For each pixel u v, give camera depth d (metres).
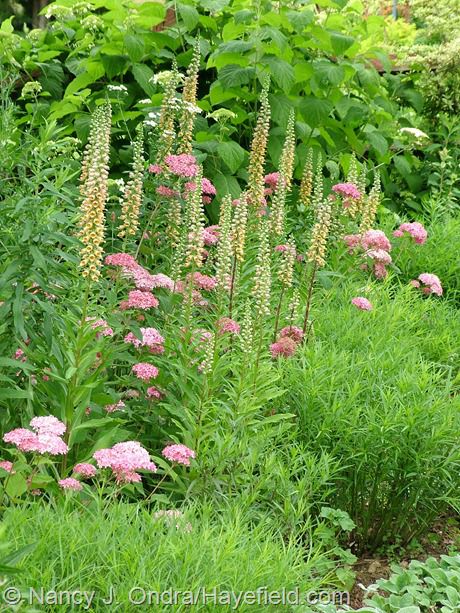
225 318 5.16
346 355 5.54
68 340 4.52
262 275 5.12
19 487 3.84
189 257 5.28
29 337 4.48
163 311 5.36
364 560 4.86
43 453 4.02
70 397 4.32
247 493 4.34
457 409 5.04
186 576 3.23
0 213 4.40
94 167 4.36
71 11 8.72
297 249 7.33
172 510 3.83
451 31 11.40
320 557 3.95
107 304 5.22
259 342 5.03
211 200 7.91
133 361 4.82
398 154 10.25
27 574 3.01
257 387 4.96
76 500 3.91
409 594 4.25
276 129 8.40
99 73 8.44
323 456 4.61
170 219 6.04
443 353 6.54
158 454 4.80
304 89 8.96
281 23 8.48
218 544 3.47
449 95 10.40
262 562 3.45
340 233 7.55
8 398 4.42
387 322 6.52
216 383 4.84
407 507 4.88
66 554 3.19
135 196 5.39
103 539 3.29
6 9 16.41
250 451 4.54
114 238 6.43
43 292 4.65
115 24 8.61
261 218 7.09
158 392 4.87
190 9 8.46
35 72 9.07
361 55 9.55
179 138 6.68
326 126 8.98
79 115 8.23
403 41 11.56
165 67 8.82
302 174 8.50
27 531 3.32
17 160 4.70
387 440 4.74
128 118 7.91
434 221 8.77
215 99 8.34
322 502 4.72
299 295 6.23
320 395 4.96
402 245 8.05
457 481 4.87
